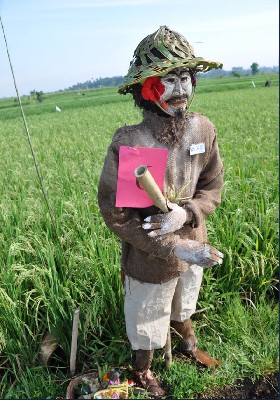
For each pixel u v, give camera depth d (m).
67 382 2.87
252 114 15.05
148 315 2.61
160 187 2.21
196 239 2.49
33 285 3.31
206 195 2.46
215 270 3.63
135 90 2.23
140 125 2.25
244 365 2.95
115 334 3.18
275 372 2.90
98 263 3.25
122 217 2.27
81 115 23.92
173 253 2.39
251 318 3.30
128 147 2.11
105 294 3.12
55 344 2.98
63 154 8.38
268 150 7.16
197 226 2.30
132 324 2.65
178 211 2.15
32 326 3.15
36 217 4.04
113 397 2.57
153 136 2.22
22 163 7.51
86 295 3.04
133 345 2.71
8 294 3.05
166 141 2.22
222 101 24.62
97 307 2.96
